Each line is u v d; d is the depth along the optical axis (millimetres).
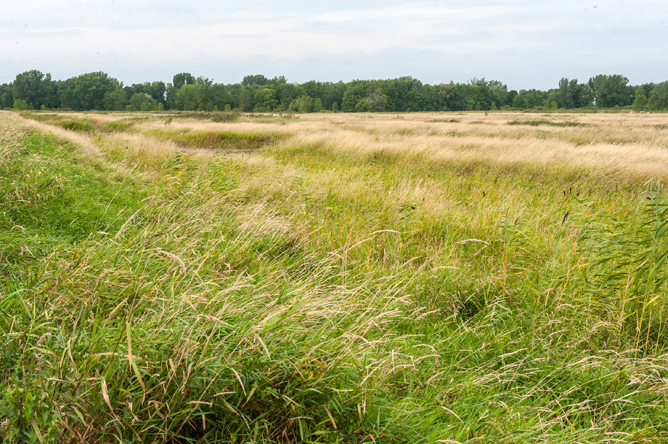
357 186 8492
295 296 3160
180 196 6109
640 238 4613
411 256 5223
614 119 52875
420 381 2992
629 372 3229
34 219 5051
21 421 1800
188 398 2156
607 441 2654
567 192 8727
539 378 3285
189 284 3191
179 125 33062
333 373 2510
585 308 4074
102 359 2156
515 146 16891
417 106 149125
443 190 8570
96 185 7312
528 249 5441
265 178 8195
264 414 2217
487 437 2453
